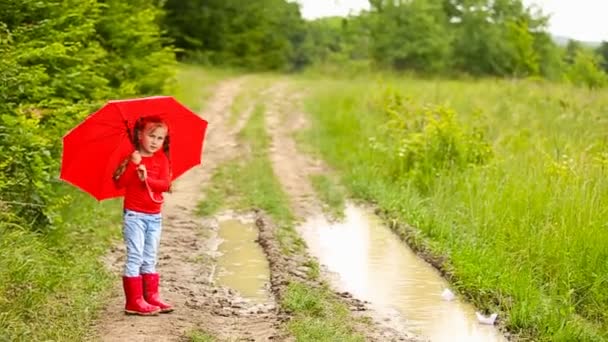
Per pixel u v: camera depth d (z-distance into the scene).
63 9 13.91
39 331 8.20
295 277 11.12
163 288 10.49
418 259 12.51
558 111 22.41
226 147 23.94
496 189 13.91
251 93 39.91
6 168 11.05
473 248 11.85
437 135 17.62
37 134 11.70
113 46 19.91
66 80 13.58
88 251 11.33
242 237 13.78
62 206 12.75
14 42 12.49
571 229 11.26
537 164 14.95
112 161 9.08
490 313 9.88
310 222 15.04
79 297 9.29
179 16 64.44
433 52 66.75
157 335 8.51
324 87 41.44
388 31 67.75
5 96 11.19
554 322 9.13
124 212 9.27
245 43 66.69
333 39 82.25
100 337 8.40
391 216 15.06
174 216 15.11
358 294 10.71
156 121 9.01
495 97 28.53
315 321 9.13
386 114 24.41
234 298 10.35
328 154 22.14
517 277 10.45
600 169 13.63
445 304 10.35
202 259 12.12
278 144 24.69
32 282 9.07
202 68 55.66
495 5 71.12
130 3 22.42
